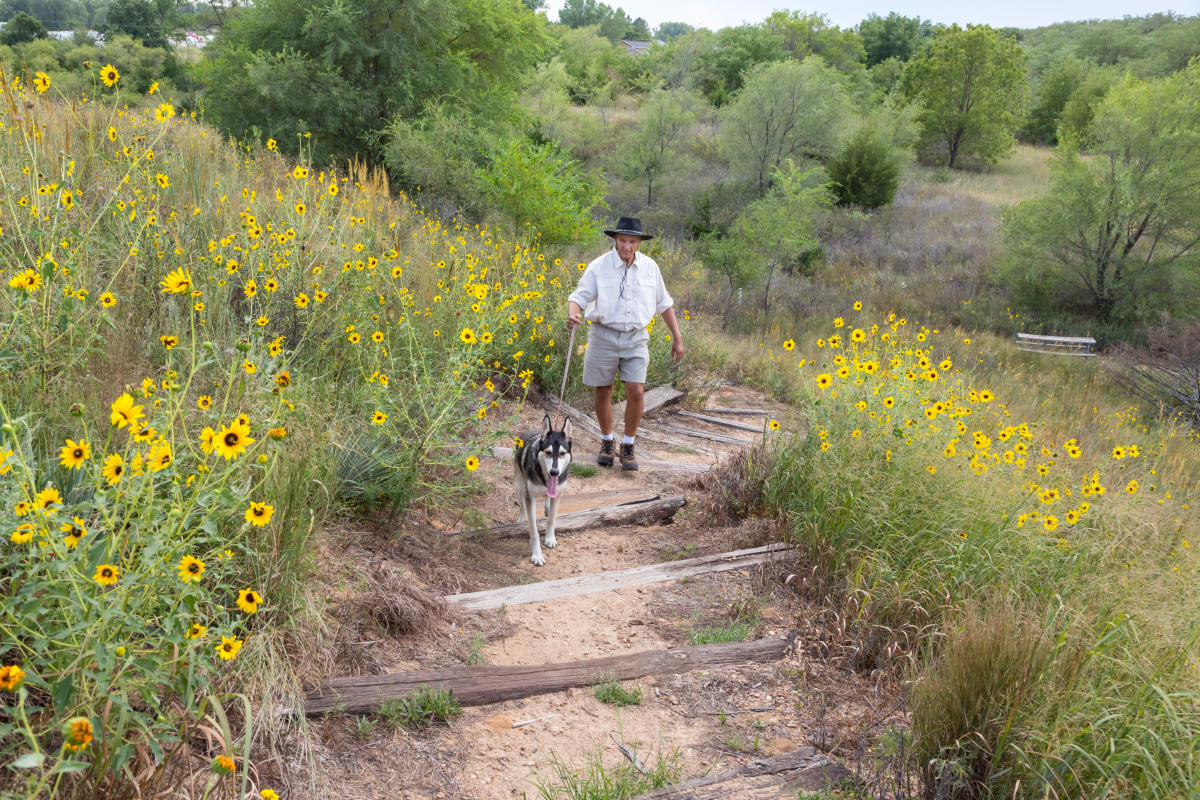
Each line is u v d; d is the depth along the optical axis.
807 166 27.86
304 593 3.60
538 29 23.64
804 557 5.05
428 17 19.78
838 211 27.33
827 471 5.34
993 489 5.07
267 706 3.03
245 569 3.34
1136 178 18.06
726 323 16.14
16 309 3.47
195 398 4.35
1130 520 5.16
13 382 3.60
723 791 3.09
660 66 47.56
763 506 5.96
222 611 2.77
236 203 7.65
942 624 4.02
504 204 13.62
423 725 3.39
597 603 4.70
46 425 3.43
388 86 19.19
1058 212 18.64
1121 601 4.03
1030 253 19.50
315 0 18.75
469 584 4.75
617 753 3.39
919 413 5.68
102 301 3.91
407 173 15.88
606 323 6.70
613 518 5.97
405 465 5.01
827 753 3.43
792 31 49.66
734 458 6.54
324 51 18.66
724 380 11.57
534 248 12.70
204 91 20.97
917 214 28.03
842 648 4.15
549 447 5.10
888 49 60.66
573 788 3.04
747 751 3.44
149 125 8.30
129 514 2.44
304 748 3.01
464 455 5.15
